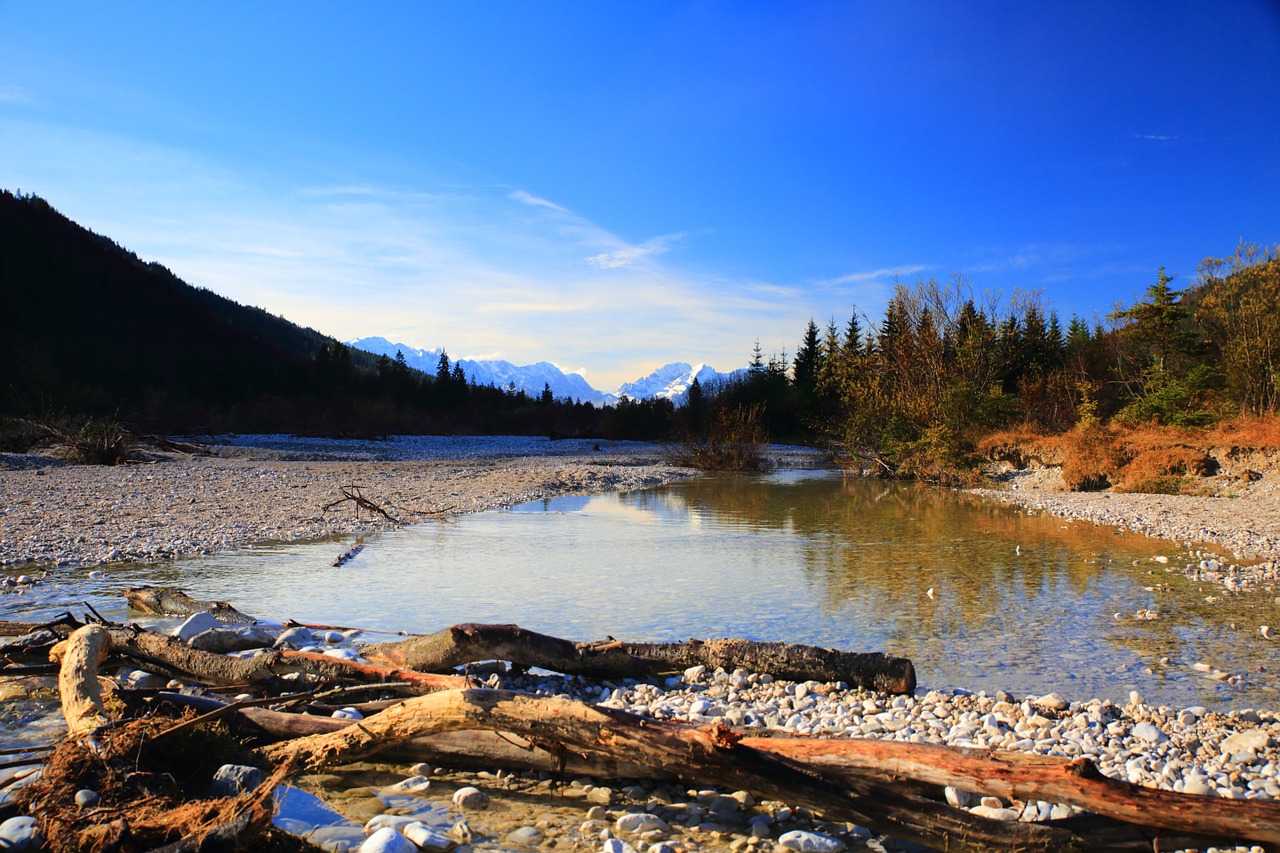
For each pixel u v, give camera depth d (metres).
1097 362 43.50
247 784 3.29
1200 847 2.96
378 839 2.95
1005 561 10.46
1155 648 6.50
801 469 32.25
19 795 3.12
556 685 5.46
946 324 31.50
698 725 3.51
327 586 8.28
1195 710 4.94
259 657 4.97
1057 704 5.00
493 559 10.10
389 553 10.40
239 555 9.97
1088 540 12.52
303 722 4.04
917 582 9.03
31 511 12.58
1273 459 20.39
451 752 3.90
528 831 3.28
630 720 3.48
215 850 2.49
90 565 9.09
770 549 11.32
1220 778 3.83
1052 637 6.80
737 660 5.54
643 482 23.78
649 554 10.72
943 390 28.84
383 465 25.83
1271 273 29.70
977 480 24.97
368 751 3.80
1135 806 2.91
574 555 10.52
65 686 4.04
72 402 37.03
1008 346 33.41
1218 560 10.60
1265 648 6.50
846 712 4.95
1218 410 28.28
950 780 3.11
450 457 33.16
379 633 6.40
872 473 28.00
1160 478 21.42
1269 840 2.81
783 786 3.22
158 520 12.22
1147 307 34.62
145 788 3.12
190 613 6.70
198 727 3.60
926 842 3.08
